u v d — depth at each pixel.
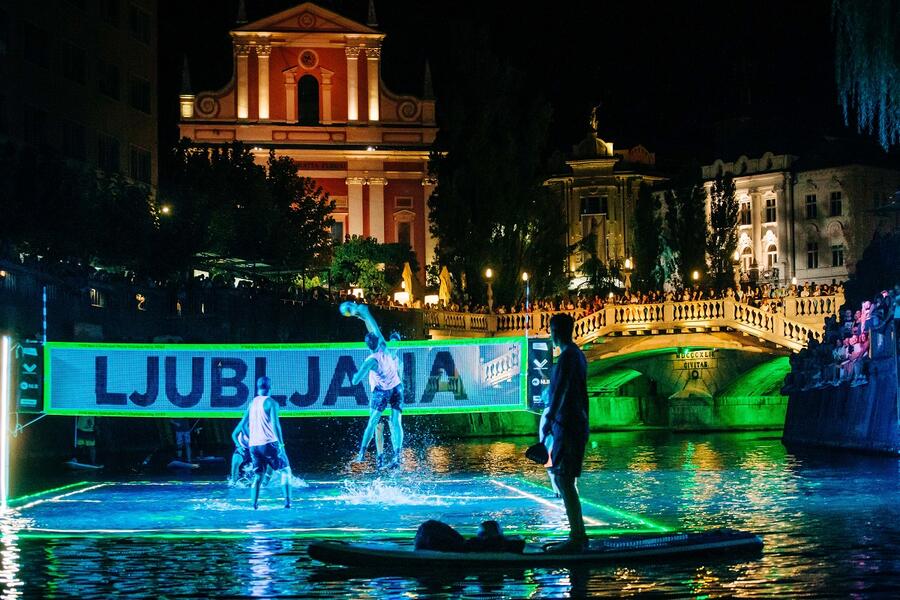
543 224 84.31
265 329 56.25
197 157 76.69
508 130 84.19
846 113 41.97
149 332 47.75
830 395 49.84
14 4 59.19
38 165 48.91
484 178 82.88
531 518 23.62
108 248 53.19
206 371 30.70
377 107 97.56
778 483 31.77
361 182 97.31
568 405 17.39
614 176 118.81
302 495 28.56
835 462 40.16
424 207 98.12
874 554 17.97
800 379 55.81
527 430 71.56
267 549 19.14
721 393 81.19
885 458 41.25
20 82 59.94
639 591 15.17
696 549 17.50
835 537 20.06
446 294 77.12
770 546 18.91
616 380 83.94
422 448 54.91
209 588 15.84
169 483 31.86
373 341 26.64
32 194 48.06
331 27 97.19
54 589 15.88
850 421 46.53
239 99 96.38
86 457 37.41
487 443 60.41
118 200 54.66
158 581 16.36
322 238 83.38
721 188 101.88
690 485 31.69
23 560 18.17
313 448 52.16
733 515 23.95
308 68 97.19
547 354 29.47
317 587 15.78
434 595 15.16
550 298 84.06
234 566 17.45
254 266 71.62
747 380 80.12
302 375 30.36
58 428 40.16
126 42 72.44
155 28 76.88
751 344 69.81
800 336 67.50
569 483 17.44
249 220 69.25
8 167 48.59
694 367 80.44
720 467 39.28
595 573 16.38
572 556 16.95
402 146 97.62
